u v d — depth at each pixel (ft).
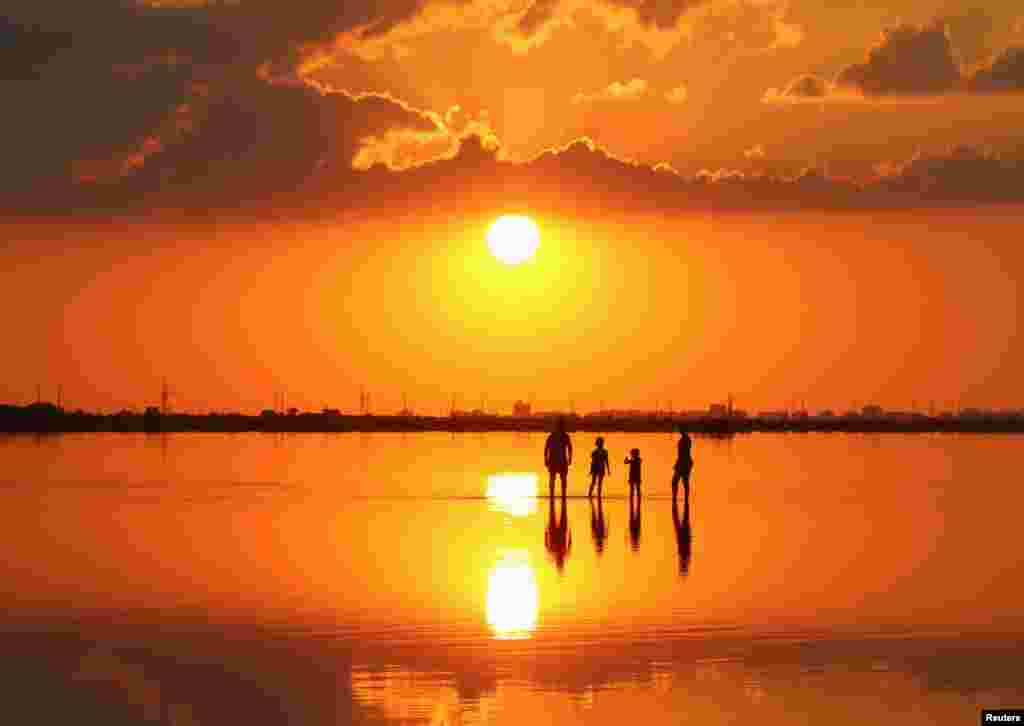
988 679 199.31
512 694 191.31
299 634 235.20
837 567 321.11
